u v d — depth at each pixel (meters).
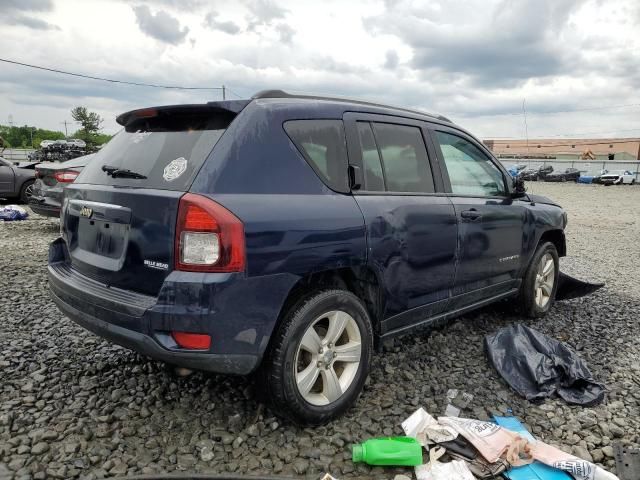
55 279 3.12
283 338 2.64
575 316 5.22
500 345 3.87
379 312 3.23
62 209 3.39
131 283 2.66
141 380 3.39
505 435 2.71
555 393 3.42
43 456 2.54
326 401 2.88
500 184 4.53
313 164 2.90
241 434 2.78
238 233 2.44
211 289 2.40
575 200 25.17
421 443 2.70
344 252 2.87
